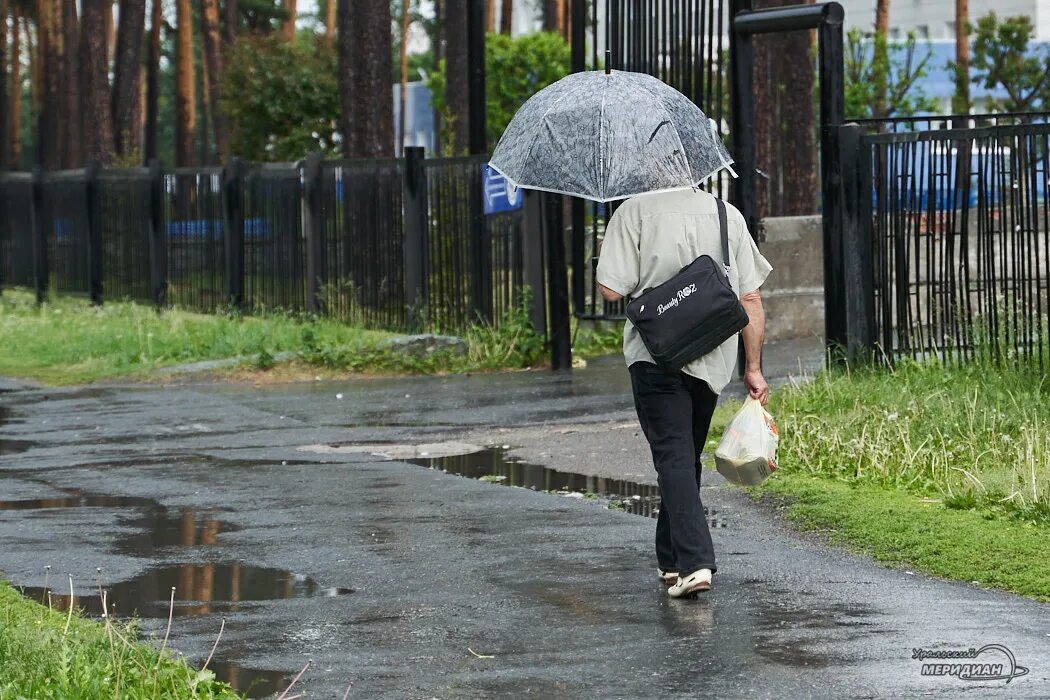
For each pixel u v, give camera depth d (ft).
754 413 43.60
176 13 402.72
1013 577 42.42
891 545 46.73
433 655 37.27
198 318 137.28
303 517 55.83
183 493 61.82
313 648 38.22
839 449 60.18
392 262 121.49
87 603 43.57
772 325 115.65
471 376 103.14
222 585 45.44
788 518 51.72
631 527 51.96
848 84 250.78
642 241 42.37
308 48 269.85
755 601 41.42
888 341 79.30
